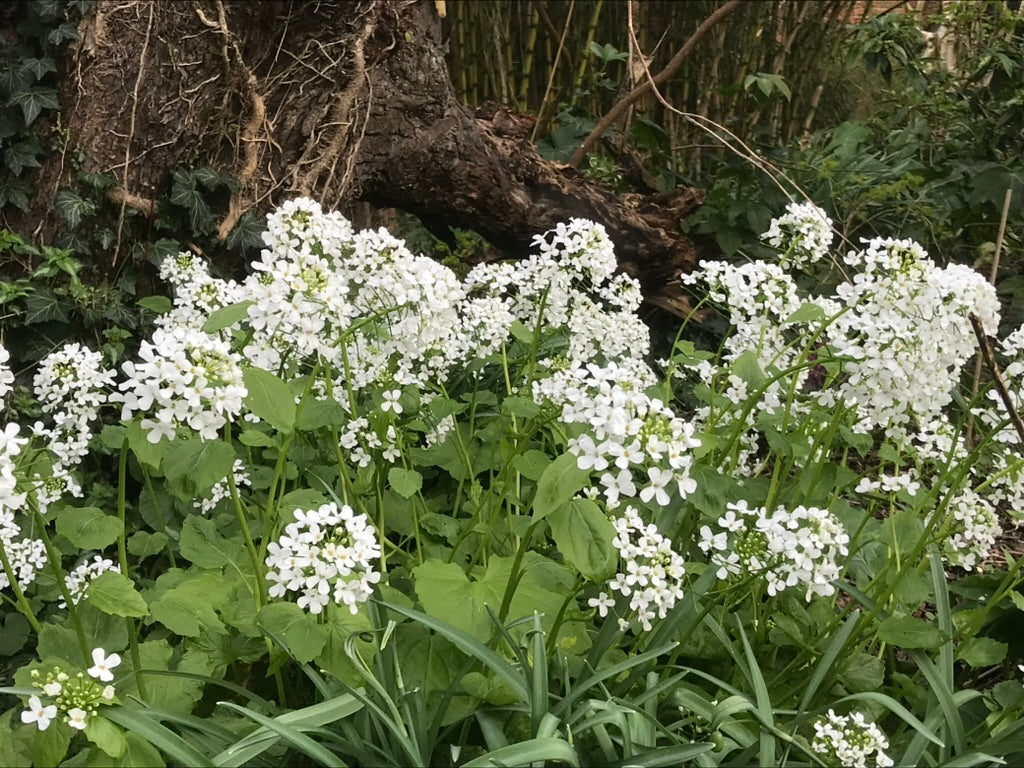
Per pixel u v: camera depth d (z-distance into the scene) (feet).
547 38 7.13
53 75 3.90
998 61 5.31
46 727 1.71
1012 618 2.72
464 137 4.72
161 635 2.60
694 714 2.18
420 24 4.53
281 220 2.29
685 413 4.31
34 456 2.43
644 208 5.34
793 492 2.72
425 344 2.50
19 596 2.13
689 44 5.51
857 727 1.98
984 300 2.20
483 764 1.68
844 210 5.55
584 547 1.87
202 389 1.78
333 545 1.88
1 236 3.75
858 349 2.22
